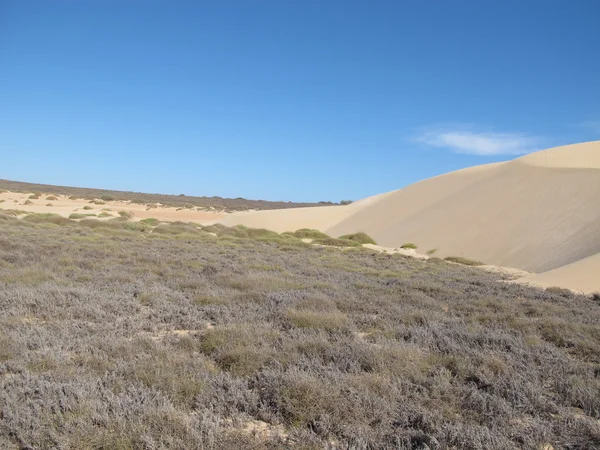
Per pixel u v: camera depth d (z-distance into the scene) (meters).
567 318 11.91
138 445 4.39
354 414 5.21
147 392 5.46
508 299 14.53
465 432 4.88
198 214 80.56
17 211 50.47
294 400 5.34
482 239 40.12
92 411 4.90
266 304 11.27
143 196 128.75
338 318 9.71
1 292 10.41
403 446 4.61
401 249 40.06
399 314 11.03
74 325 8.40
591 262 22.16
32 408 4.98
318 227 64.56
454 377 6.82
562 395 6.32
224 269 17.08
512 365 7.44
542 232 37.06
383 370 6.69
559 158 50.22
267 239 38.09
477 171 59.75
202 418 4.98
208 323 9.76
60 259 16.45
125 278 13.80
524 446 4.81
